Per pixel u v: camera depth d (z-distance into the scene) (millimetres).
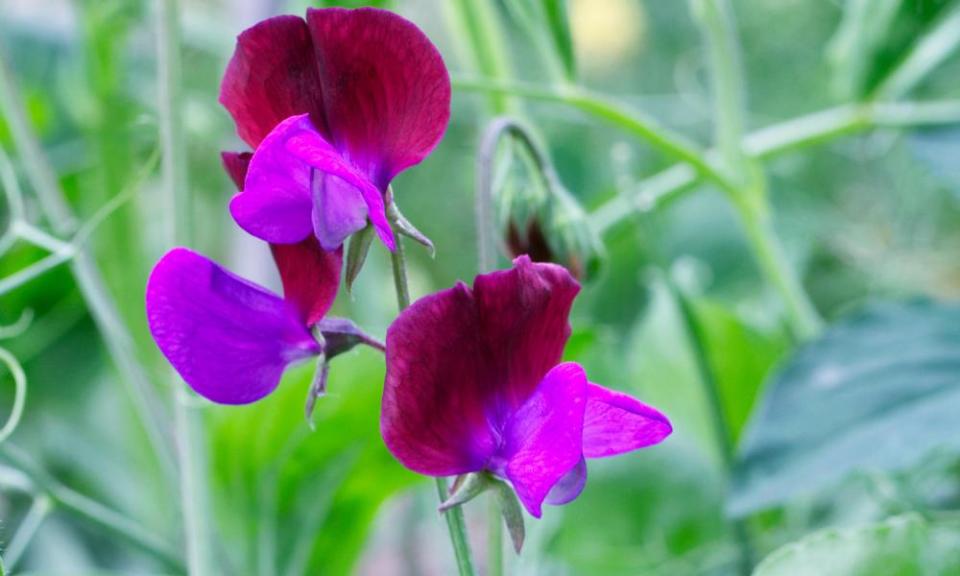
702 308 813
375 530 763
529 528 722
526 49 1264
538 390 549
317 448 688
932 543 592
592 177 1225
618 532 793
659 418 542
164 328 548
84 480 846
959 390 676
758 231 763
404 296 550
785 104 1459
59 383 879
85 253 667
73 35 886
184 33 816
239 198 540
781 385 687
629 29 1417
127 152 791
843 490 811
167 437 668
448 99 550
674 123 1200
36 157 674
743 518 716
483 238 598
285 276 556
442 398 546
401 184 1191
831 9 1465
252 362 553
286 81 556
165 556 668
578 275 637
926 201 1090
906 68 773
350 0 670
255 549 697
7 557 674
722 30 736
